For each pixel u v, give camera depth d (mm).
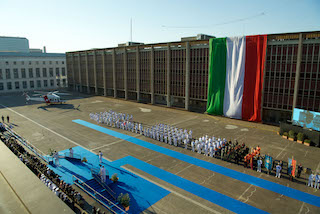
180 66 55125
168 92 58688
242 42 43938
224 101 48156
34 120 47219
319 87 36812
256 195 21078
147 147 32688
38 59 101000
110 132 39469
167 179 23891
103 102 68625
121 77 72312
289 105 40531
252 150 28938
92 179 23703
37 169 23203
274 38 40562
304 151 30547
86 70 86500
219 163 27531
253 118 44531
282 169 25781
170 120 46906
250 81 44031
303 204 19750
